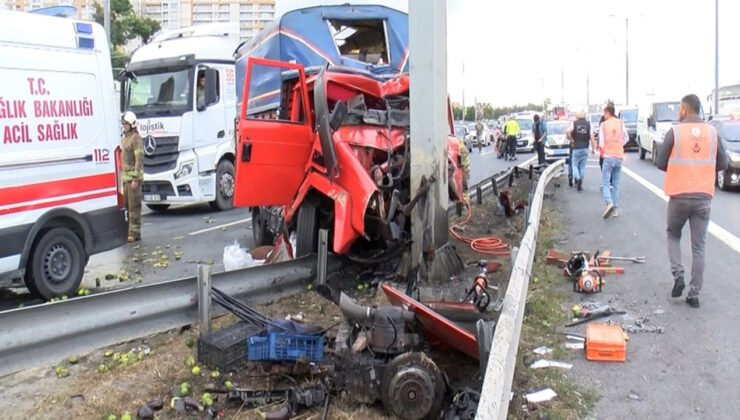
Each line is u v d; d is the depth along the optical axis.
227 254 8.91
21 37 6.77
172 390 4.62
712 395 4.63
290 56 9.47
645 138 25.48
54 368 5.15
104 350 5.46
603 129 11.95
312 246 7.47
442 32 7.39
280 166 7.41
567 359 5.31
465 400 4.20
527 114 45.66
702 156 6.51
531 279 7.43
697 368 5.09
